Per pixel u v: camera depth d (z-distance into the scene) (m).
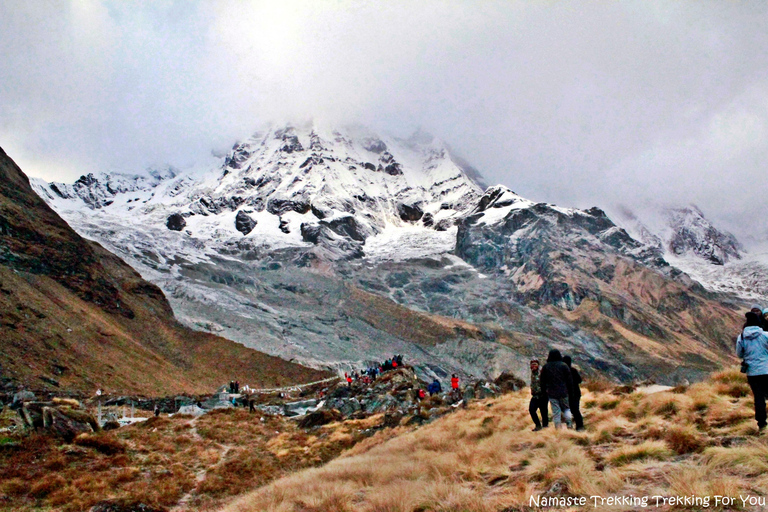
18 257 92.62
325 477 15.40
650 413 14.19
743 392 14.08
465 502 10.03
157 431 33.59
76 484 20.05
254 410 44.75
